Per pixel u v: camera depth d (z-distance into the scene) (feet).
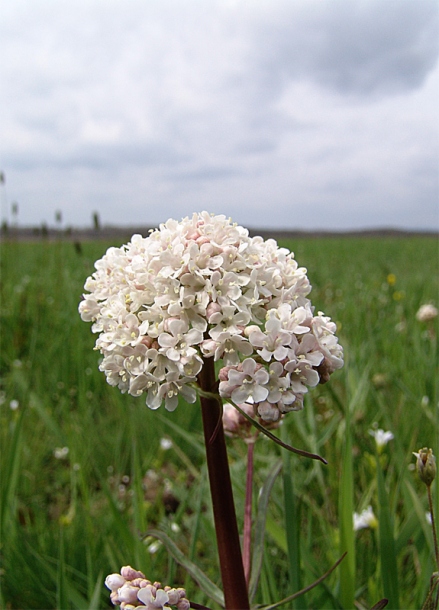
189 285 0.19
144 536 0.22
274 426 0.23
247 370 0.17
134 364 0.18
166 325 0.18
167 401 0.18
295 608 0.23
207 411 0.19
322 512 0.35
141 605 0.17
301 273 0.20
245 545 0.21
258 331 0.17
